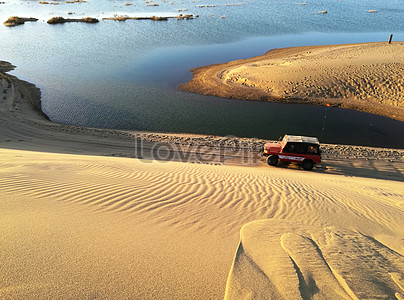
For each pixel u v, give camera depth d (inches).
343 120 925.2
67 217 182.5
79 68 1499.8
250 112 1000.9
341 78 1153.4
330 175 523.2
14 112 908.6
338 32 2373.3
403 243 184.9
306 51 1656.0
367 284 123.0
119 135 770.2
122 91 1197.1
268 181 361.7
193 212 214.5
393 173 555.5
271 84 1188.5
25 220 170.9
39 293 108.3
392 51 1450.5
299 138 583.5
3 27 2488.9
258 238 167.2
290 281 120.3
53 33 2289.6
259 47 1877.5
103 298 109.1
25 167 316.8
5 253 132.6
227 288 116.5
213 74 1376.7
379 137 810.2
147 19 2800.2
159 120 934.4
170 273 128.3
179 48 1879.9
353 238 180.4
